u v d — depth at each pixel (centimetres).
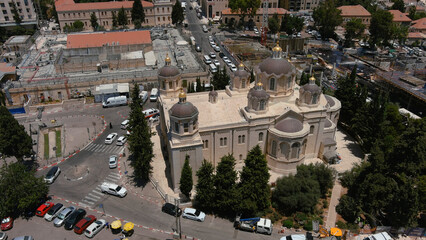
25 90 12412
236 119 8162
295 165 8381
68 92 12888
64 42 17262
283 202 7162
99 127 10956
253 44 19262
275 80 8419
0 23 19675
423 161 6969
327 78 14562
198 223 7150
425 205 6812
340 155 9306
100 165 9112
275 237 6794
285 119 8169
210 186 7019
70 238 6775
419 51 18662
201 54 17275
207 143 8088
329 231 6788
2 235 6706
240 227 6931
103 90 12475
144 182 8419
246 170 7069
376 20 18438
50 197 7900
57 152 9731
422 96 11475
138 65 14300
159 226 7062
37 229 7031
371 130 9038
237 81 9062
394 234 6844
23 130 8838
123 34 16275
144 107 12281
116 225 6794
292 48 18012
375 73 14025
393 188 6756
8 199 7050
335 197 7762
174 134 7425
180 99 7244
